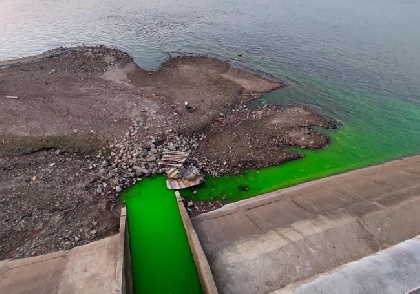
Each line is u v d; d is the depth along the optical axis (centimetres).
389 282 1423
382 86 3528
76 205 1933
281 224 1788
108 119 2644
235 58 4028
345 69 3888
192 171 2202
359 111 3078
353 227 1747
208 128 2664
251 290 1430
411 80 3666
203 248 1633
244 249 1627
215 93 3191
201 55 4044
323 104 3158
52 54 3875
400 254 1565
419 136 2762
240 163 2338
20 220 1820
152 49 4203
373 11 6606
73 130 2494
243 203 1994
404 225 1773
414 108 3155
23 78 3244
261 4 6900
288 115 2914
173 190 2091
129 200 2016
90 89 3116
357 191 2045
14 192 1981
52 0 6800
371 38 4922
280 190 2123
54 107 2770
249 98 3156
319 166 2378
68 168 2188
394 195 1991
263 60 4025
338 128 2825
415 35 5100
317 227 1747
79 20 5400
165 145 2412
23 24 5141
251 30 5106
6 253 1652
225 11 6219
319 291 1389
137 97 3022
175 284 1606
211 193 2105
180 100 3028
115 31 4859
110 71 3528
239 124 2745
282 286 1448
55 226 1802
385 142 2678
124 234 1645
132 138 2425
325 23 5619
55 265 1565
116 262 1562
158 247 1767
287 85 3462
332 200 1967
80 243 1719
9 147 2319
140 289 1577
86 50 3984
